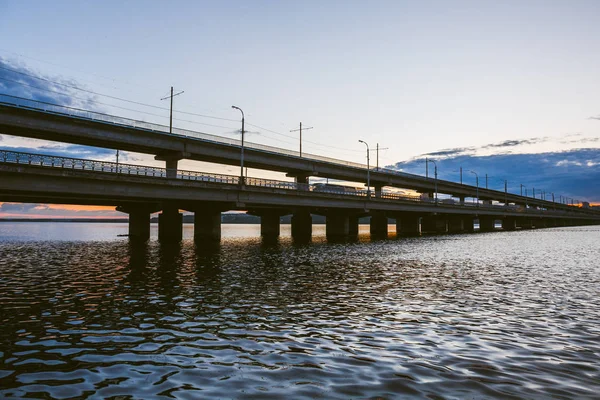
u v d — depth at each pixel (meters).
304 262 35.91
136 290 21.36
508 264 34.38
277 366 9.95
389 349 11.25
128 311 16.33
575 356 10.59
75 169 43.59
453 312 16.06
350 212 90.50
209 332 13.20
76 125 51.38
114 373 9.57
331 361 10.28
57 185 42.72
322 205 75.75
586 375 9.21
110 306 17.31
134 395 8.30
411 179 117.56
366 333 12.98
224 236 102.69
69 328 13.73
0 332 13.23
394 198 94.81
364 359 10.40
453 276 26.92
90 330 13.48
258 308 16.86
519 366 9.82
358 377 9.16
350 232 100.81
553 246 58.34
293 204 70.12
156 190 51.47
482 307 17.05
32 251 49.38
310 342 12.01
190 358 10.62
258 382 8.93
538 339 12.22
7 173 39.09
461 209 119.88
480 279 25.52
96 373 9.59
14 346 11.73
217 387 8.66
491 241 72.81
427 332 13.07
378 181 106.50
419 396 8.09
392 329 13.46
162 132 60.09
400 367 9.80
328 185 81.62
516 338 12.33
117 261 36.75
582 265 33.66
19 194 48.25
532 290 21.38
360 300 18.62
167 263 34.97
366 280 25.05
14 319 15.01
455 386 8.59
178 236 69.81
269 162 76.69
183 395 8.27
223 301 18.38
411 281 24.66
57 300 18.69
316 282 24.20
